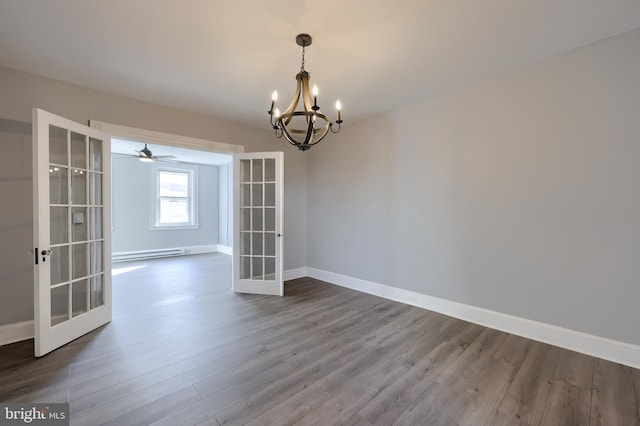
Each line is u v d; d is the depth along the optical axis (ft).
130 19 6.31
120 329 9.07
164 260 21.26
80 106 9.52
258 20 6.36
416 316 10.28
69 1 5.72
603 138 7.29
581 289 7.70
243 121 13.34
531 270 8.52
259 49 7.53
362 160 13.17
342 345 8.14
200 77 9.05
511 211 8.84
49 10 5.98
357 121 13.28
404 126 11.55
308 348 7.96
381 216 12.47
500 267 9.12
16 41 7.09
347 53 7.73
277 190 12.75
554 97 7.98
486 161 9.32
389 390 6.16
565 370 6.91
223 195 25.26
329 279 14.84
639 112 6.83
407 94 10.43
